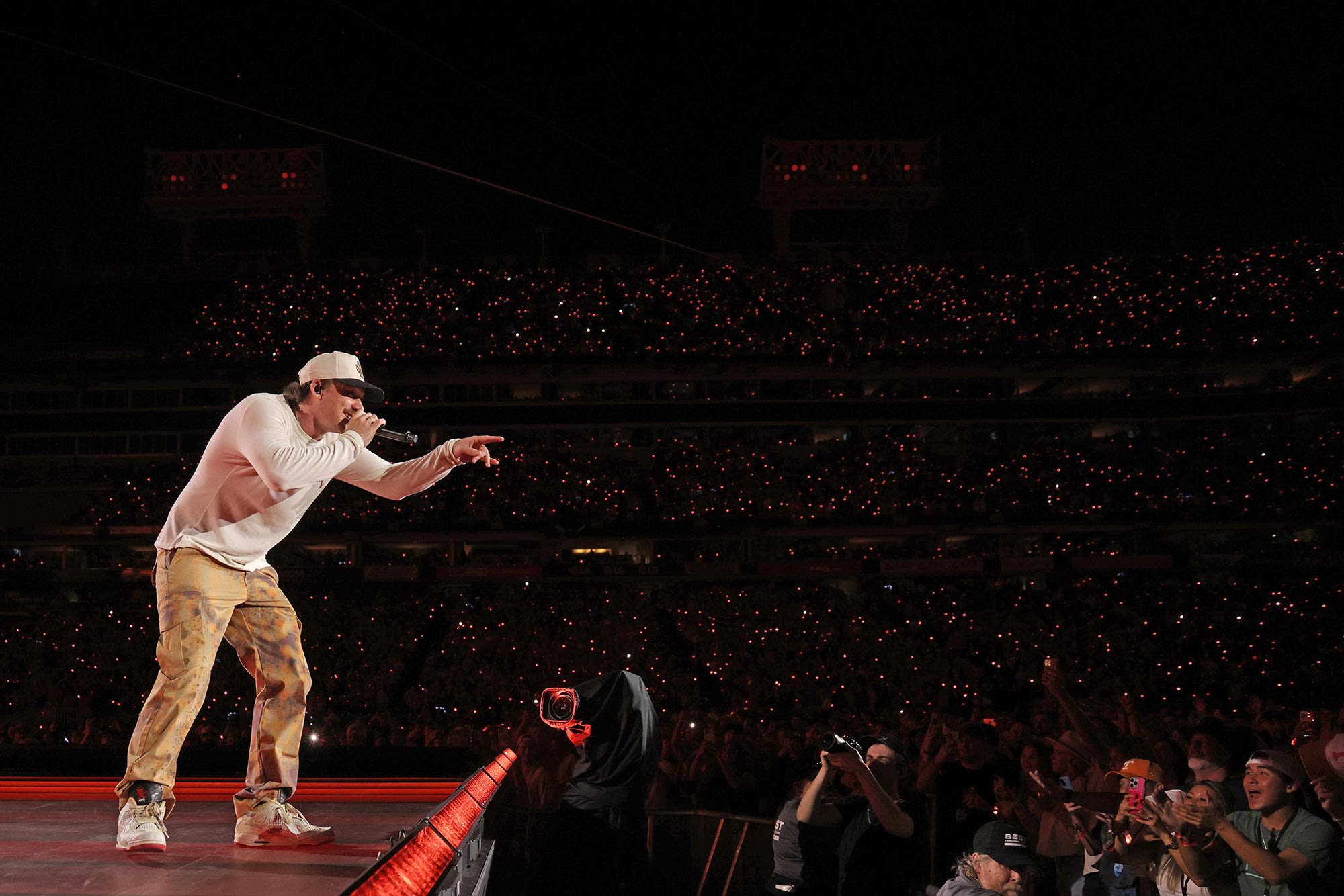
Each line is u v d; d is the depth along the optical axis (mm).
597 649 20859
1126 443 25344
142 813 3365
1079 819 6422
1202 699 14617
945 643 21500
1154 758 7555
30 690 20812
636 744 6383
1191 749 6344
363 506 24297
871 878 5938
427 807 5578
